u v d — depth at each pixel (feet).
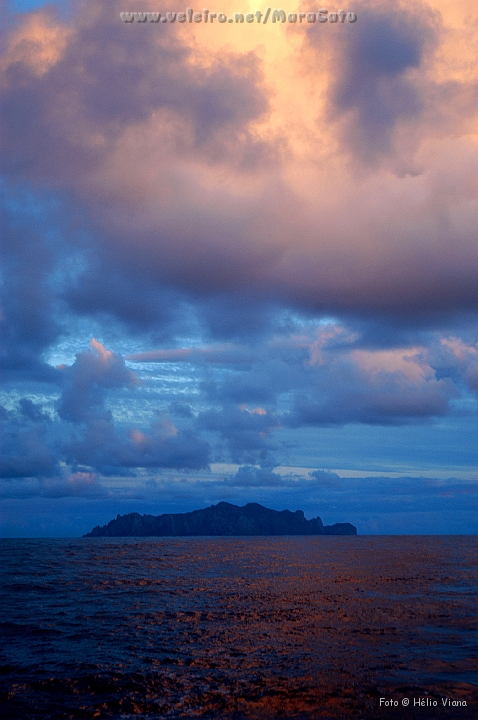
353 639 54.49
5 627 60.90
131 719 34.83
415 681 41.37
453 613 67.97
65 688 40.60
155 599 79.61
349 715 35.22
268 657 48.03
